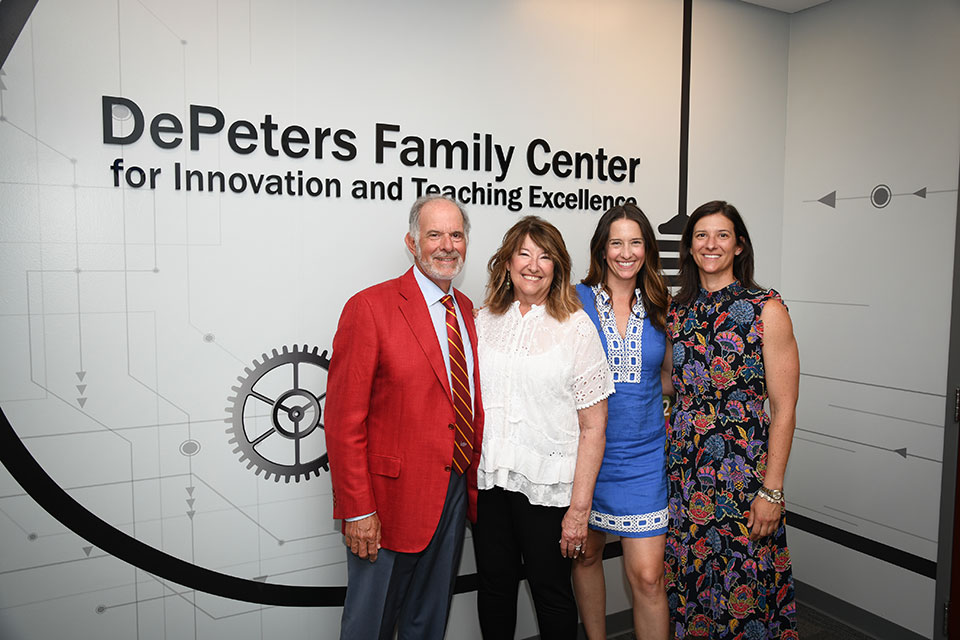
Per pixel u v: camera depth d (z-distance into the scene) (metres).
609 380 2.12
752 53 3.19
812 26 3.17
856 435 3.02
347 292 2.36
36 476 1.98
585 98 2.79
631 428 2.25
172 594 2.19
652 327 2.30
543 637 2.23
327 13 2.25
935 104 2.68
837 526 3.11
